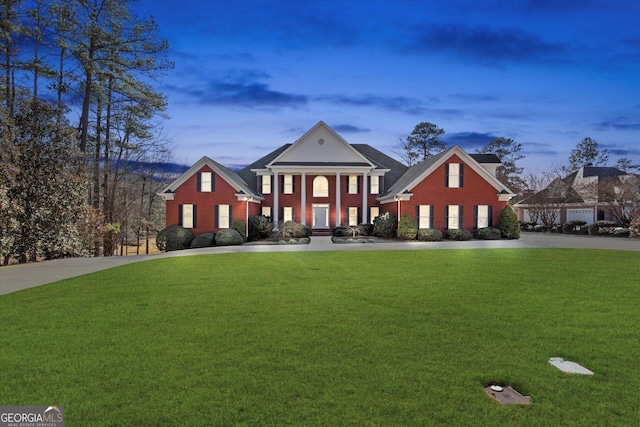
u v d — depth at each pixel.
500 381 3.93
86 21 21.84
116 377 4.01
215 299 7.77
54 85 23.67
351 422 3.14
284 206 29.50
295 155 29.30
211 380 3.93
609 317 6.27
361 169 28.33
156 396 3.60
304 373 4.09
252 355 4.63
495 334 5.41
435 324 5.90
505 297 7.80
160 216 39.50
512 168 54.91
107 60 23.08
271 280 10.00
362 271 11.41
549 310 6.74
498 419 3.20
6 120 14.92
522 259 14.09
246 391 3.69
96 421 3.17
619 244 20.77
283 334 5.43
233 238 23.56
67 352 4.75
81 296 8.12
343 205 29.67
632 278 10.02
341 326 5.80
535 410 3.35
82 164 20.80
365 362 4.39
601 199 34.25
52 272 11.83
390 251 17.14
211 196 26.00
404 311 6.71
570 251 16.92
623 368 4.23
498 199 25.94
